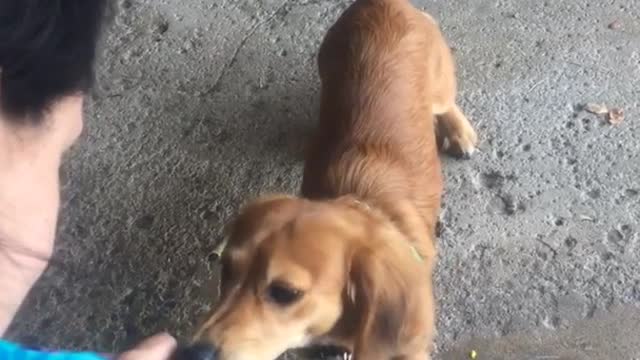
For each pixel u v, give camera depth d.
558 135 0.93
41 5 0.30
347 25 0.82
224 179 0.93
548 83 0.97
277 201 0.64
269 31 1.05
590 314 0.81
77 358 0.37
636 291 0.82
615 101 0.95
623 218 0.87
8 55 0.31
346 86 0.78
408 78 0.79
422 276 0.64
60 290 0.86
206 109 0.99
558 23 1.02
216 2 1.08
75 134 0.38
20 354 0.36
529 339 0.80
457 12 1.04
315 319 0.62
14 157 0.36
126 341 0.83
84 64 0.33
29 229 0.38
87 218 0.91
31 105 0.33
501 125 0.94
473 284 0.83
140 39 1.05
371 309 0.61
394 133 0.76
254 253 0.61
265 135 0.96
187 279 0.86
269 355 0.62
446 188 0.90
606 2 1.03
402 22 0.81
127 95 1.01
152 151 0.96
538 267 0.84
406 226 0.71
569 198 0.88
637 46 0.99
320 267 0.60
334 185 0.73
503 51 1.00
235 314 0.61
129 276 0.87
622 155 0.91
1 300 0.38
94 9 0.32
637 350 0.79
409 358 0.67
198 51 1.04
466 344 0.80
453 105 0.90
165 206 0.91
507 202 0.89
